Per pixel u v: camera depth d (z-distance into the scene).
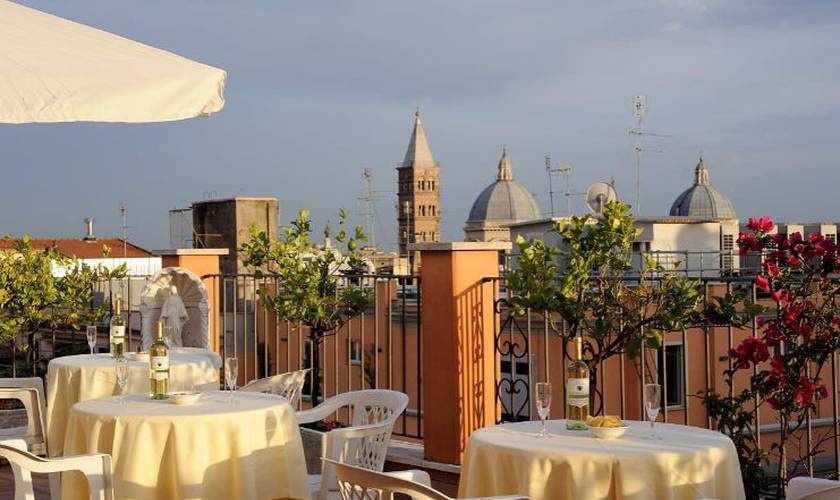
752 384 6.47
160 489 5.64
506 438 4.82
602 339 7.12
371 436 6.02
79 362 7.96
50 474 7.13
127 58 5.11
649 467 4.45
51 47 5.04
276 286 10.58
